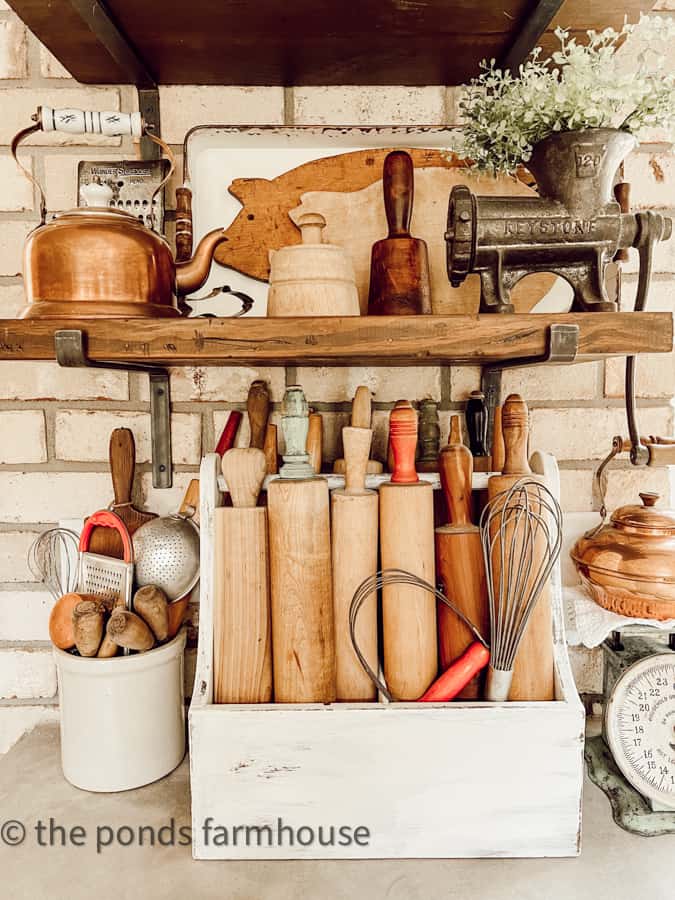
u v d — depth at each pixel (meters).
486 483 0.79
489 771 0.66
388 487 0.72
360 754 0.66
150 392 0.94
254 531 0.71
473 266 0.69
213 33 0.78
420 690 0.71
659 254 0.95
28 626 0.96
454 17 0.75
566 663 0.71
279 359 0.72
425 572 0.72
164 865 0.67
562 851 0.67
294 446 0.74
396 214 0.79
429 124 0.92
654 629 0.76
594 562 0.76
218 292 0.84
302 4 0.72
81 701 0.78
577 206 0.69
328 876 0.65
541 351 0.65
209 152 0.91
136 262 0.66
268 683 0.71
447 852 0.67
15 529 0.95
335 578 0.72
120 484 0.91
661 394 0.96
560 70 0.86
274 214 0.90
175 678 0.83
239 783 0.66
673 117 0.70
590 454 0.96
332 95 0.93
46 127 0.75
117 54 0.80
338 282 0.72
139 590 0.80
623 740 0.74
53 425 0.95
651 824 0.72
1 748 0.96
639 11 0.76
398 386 0.95
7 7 0.92
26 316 0.65
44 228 0.66
